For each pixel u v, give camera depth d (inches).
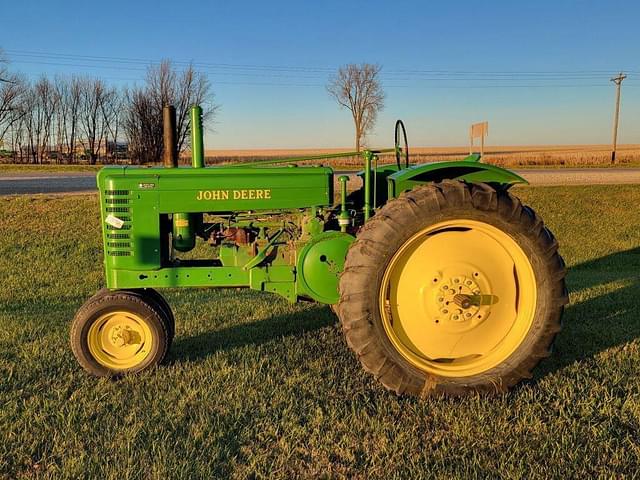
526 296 146.4
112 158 1975.9
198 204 165.0
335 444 117.8
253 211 171.6
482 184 143.7
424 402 137.4
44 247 423.8
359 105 1808.6
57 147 1979.6
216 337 192.7
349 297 140.2
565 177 821.9
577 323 205.5
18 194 587.2
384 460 112.1
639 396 136.5
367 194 167.5
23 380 153.0
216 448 115.4
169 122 173.2
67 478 106.2
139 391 144.9
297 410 133.2
